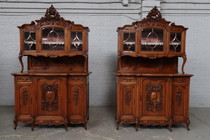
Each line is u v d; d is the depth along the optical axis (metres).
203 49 4.20
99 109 4.07
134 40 3.13
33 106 2.95
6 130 2.92
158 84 2.99
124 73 3.04
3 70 4.15
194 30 4.18
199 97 4.27
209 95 4.27
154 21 3.08
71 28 3.07
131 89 3.04
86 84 3.09
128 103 3.05
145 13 4.05
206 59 4.21
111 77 4.26
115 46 4.22
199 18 4.17
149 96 3.01
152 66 3.35
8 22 4.07
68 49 3.08
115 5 4.15
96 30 4.18
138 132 2.92
